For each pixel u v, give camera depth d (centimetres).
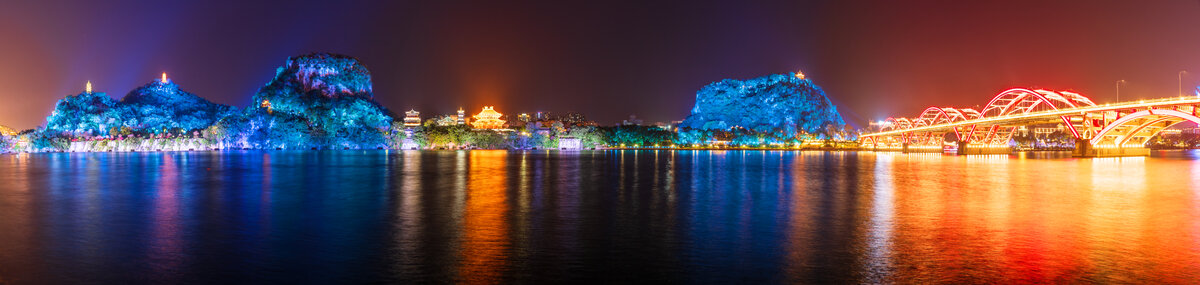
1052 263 2684
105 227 3644
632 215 4259
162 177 8069
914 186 6925
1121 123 15250
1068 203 5084
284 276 2470
